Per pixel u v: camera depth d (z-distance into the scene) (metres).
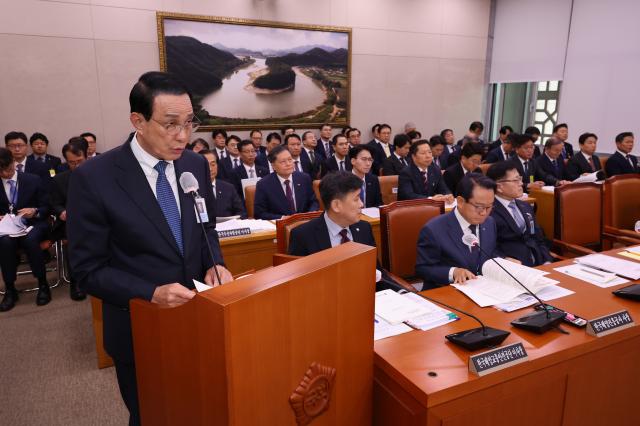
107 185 1.17
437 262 1.99
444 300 1.60
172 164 1.29
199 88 6.04
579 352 1.29
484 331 1.27
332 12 6.75
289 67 6.55
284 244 2.19
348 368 0.95
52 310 3.29
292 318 0.78
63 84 5.35
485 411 1.14
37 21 5.14
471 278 1.79
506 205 2.47
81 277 1.17
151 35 5.68
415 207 2.56
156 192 1.25
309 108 6.80
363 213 3.45
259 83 6.39
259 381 0.74
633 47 5.91
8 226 3.33
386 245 2.50
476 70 8.05
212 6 5.94
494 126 8.30
